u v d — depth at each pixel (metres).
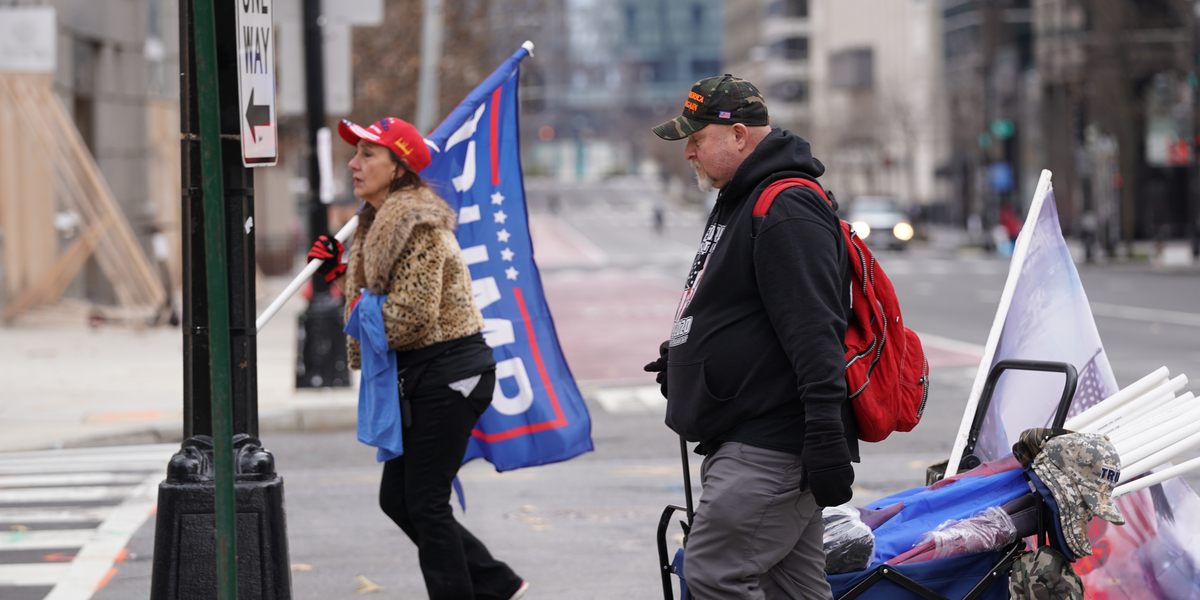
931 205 153.12
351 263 10.80
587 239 148.38
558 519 16.61
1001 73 123.62
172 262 61.12
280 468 21.08
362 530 16.12
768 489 7.75
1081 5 94.94
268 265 78.44
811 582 8.29
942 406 26.52
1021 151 122.62
